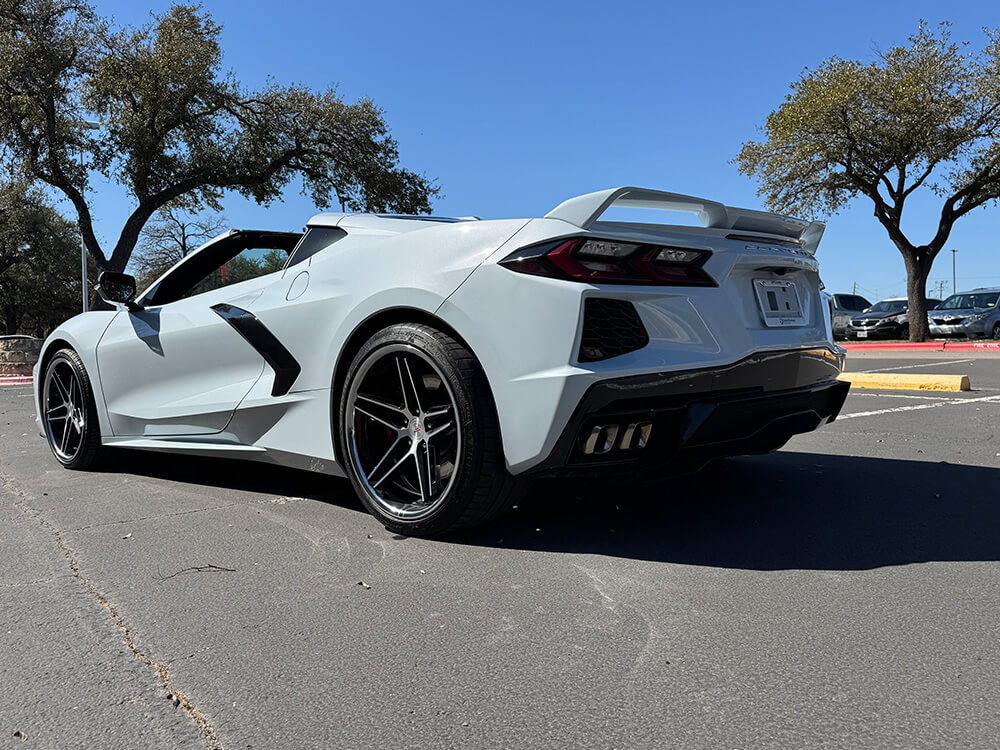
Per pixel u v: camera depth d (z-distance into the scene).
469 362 2.44
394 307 2.64
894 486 3.34
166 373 3.71
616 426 2.31
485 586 2.20
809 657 1.72
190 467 4.20
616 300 2.33
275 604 2.10
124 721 1.53
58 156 18.28
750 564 2.33
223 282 3.77
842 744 1.38
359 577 2.29
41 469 4.28
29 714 1.56
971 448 4.23
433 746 1.42
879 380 7.77
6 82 17.66
